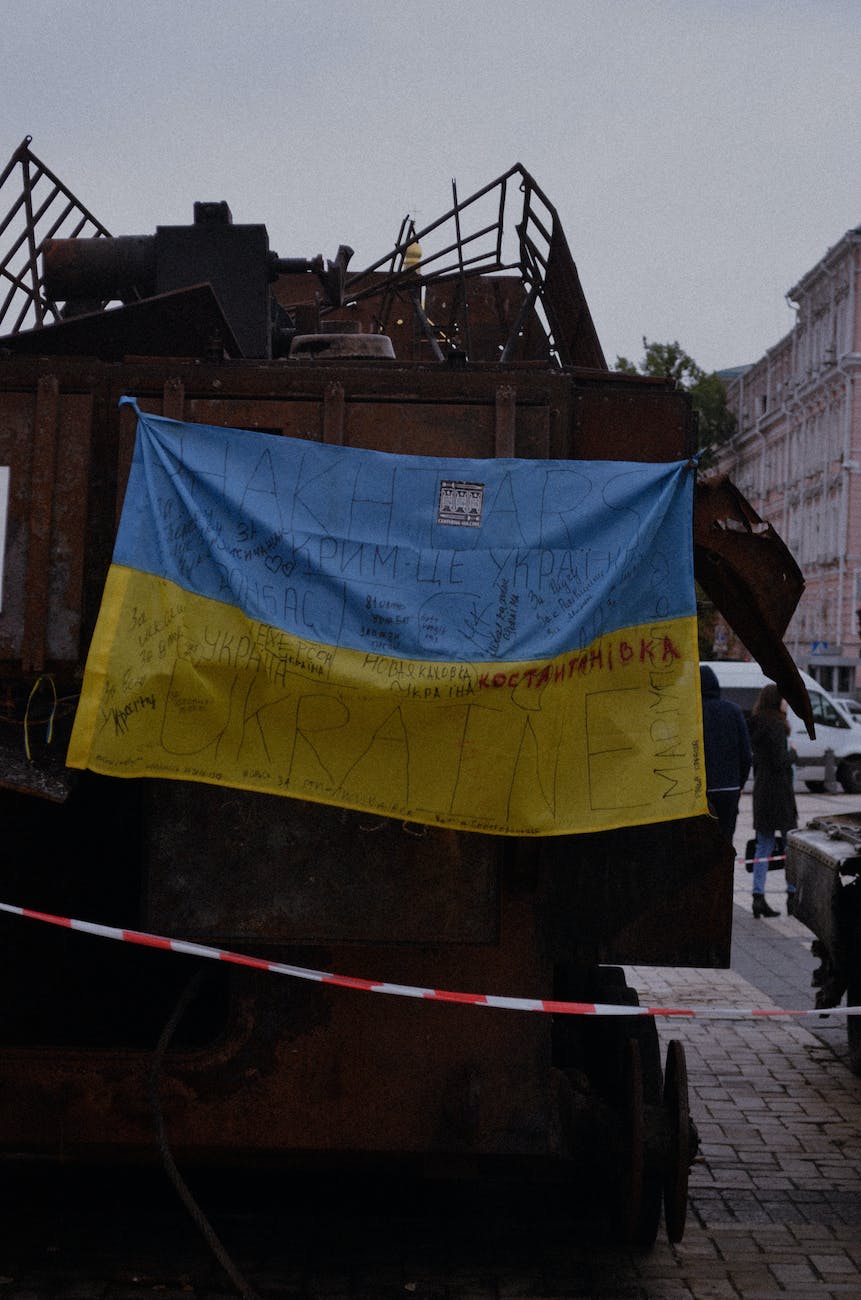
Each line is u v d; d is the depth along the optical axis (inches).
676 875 172.6
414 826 163.8
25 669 163.6
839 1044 318.3
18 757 162.2
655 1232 190.7
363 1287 177.3
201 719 158.7
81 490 165.9
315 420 168.4
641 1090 176.9
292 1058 170.7
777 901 559.5
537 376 169.5
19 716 165.2
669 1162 180.1
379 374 168.9
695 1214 209.6
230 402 167.9
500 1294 176.9
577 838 171.9
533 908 171.8
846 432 2401.6
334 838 163.6
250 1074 170.6
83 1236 192.5
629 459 170.4
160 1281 177.2
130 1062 170.6
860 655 2372.0
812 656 2303.2
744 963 416.8
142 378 168.6
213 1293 174.1
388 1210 206.4
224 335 193.9
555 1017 213.8
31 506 165.5
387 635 160.1
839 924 293.1
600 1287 180.5
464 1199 211.9
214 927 163.5
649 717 162.6
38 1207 203.9
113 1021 203.9
